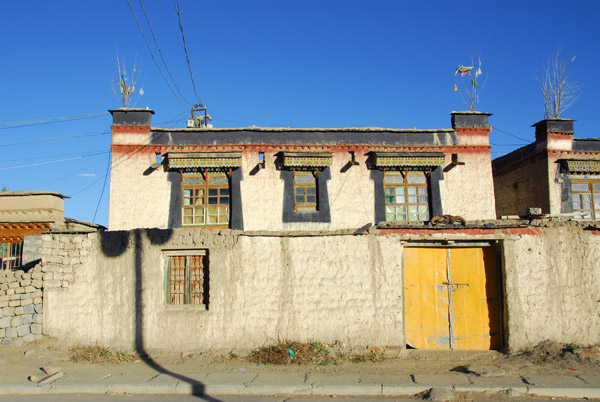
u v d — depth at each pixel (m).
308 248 11.09
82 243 11.30
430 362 10.32
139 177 16.92
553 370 9.46
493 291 11.17
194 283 11.23
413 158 17.00
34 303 11.05
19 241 16.91
